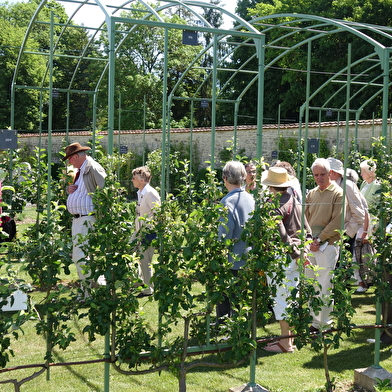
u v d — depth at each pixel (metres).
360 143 15.95
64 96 32.53
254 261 3.82
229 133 20.28
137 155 21.75
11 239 7.47
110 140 3.55
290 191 5.18
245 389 3.96
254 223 3.82
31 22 6.54
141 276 6.79
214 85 3.98
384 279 4.44
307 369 4.60
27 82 27.22
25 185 7.36
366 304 6.65
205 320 4.12
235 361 3.88
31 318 3.43
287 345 5.06
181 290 3.63
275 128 18.84
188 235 3.68
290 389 4.15
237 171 4.60
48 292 3.62
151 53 30.69
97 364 4.66
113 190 3.53
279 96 26.80
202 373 4.48
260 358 4.89
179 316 3.65
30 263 3.58
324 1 23.86
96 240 3.53
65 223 6.85
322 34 7.07
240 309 3.88
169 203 3.68
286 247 3.93
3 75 26.39
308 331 4.07
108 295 3.53
